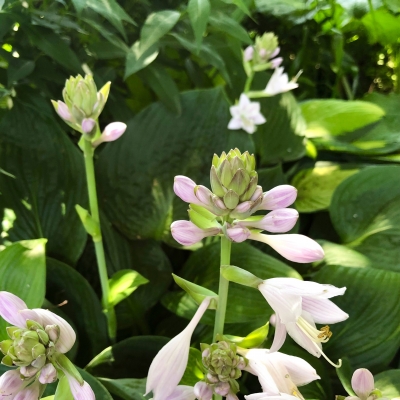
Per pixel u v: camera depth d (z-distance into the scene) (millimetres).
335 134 597
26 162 415
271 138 575
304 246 252
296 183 546
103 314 399
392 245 437
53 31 417
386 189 462
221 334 275
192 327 264
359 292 394
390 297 387
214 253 422
